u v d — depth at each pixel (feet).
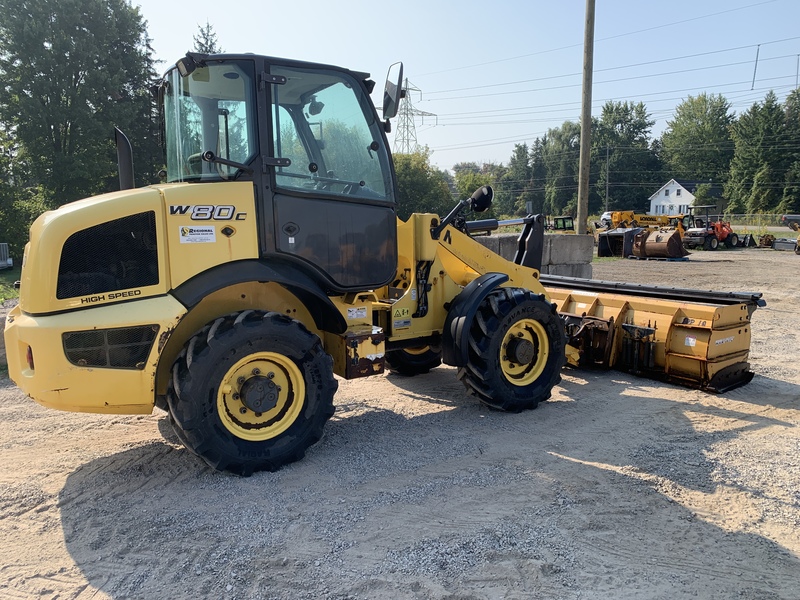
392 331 16.12
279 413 12.89
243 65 12.25
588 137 49.29
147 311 11.30
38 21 91.61
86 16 97.96
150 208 11.43
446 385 19.42
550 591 8.57
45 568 9.21
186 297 11.60
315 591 8.56
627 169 257.34
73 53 94.32
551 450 13.85
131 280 11.38
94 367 11.03
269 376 12.51
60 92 94.07
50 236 10.91
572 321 20.95
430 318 16.90
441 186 161.07
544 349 17.25
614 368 20.45
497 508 11.00
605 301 20.94
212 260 11.99
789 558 9.50
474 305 15.76
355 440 14.49
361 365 14.14
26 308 11.34
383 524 10.42
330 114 13.47
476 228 18.76
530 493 11.60
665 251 73.05
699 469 12.76
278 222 12.60
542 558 9.37
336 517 10.66
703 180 250.57
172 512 10.89
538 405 17.13
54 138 95.35
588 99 48.73
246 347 11.89
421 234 16.24
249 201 12.30
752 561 9.40
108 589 8.69
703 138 255.09
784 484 12.07
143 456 13.46
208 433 11.69
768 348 24.29
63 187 94.63
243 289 13.32
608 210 255.09
